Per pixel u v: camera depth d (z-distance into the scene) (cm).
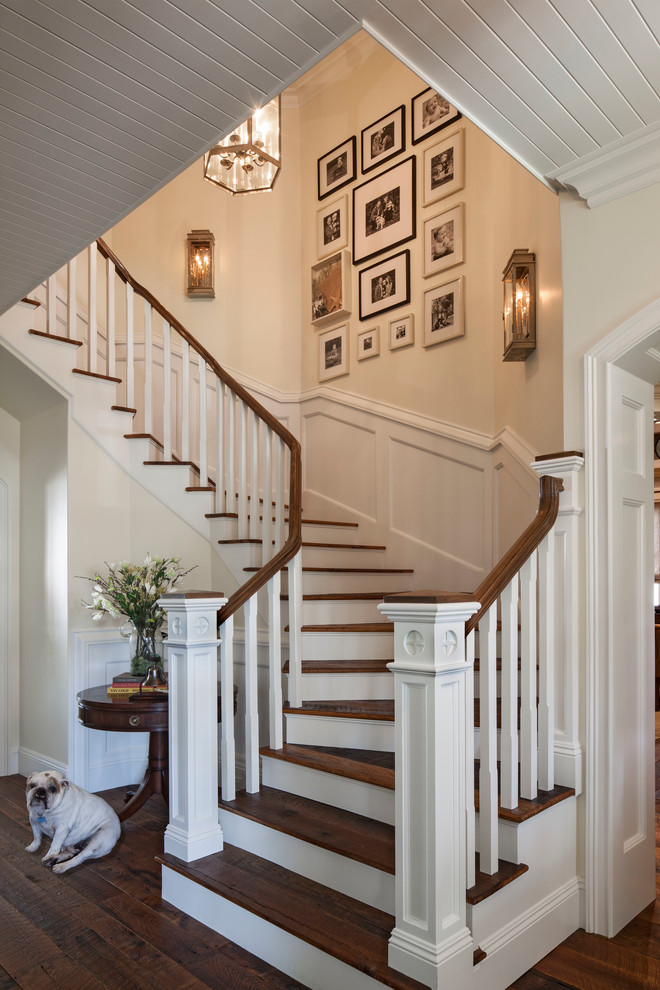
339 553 450
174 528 428
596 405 258
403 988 190
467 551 428
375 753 301
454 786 200
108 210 270
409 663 199
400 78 496
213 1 171
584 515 261
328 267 539
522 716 246
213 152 400
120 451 423
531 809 234
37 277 327
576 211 268
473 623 216
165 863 274
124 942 247
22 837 343
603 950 240
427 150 473
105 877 299
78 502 407
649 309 244
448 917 196
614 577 256
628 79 206
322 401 535
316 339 549
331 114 549
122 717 333
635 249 251
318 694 336
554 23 182
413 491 466
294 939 223
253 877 258
